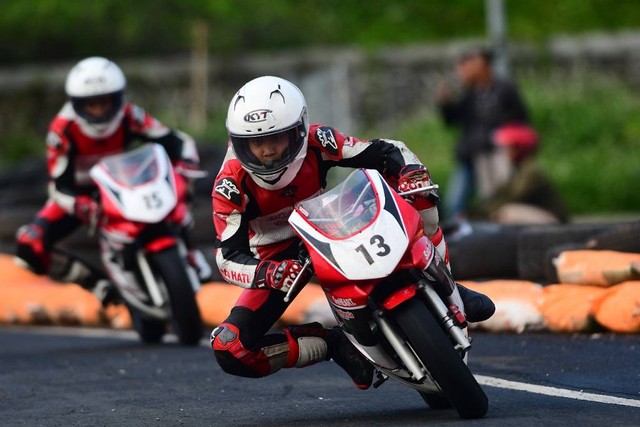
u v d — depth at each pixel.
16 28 87.38
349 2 92.44
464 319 19.50
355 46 85.75
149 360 29.84
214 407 22.70
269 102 20.00
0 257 44.59
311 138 20.94
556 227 31.02
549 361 25.47
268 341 20.95
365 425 20.00
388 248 18.89
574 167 66.62
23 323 41.84
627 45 76.75
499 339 29.30
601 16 86.44
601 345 26.72
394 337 19.11
